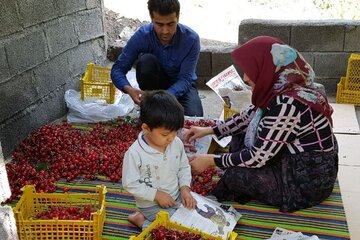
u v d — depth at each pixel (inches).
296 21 160.6
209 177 108.7
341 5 212.7
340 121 142.3
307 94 88.7
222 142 121.6
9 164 114.0
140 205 92.3
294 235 88.1
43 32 134.0
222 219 90.1
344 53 159.8
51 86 140.6
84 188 107.5
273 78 89.0
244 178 96.2
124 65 132.3
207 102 160.4
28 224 84.4
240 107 127.6
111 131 129.9
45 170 112.0
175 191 92.4
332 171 94.7
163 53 130.6
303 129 90.6
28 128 130.3
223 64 166.9
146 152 87.2
